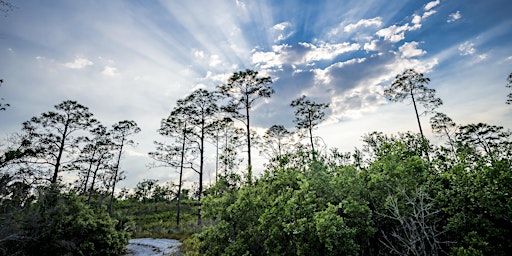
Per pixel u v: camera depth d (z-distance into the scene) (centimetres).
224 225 614
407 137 710
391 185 536
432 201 519
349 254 458
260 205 624
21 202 1012
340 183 606
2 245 877
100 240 1166
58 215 1037
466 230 464
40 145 1942
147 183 4812
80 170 2278
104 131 2584
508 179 430
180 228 2092
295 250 509
